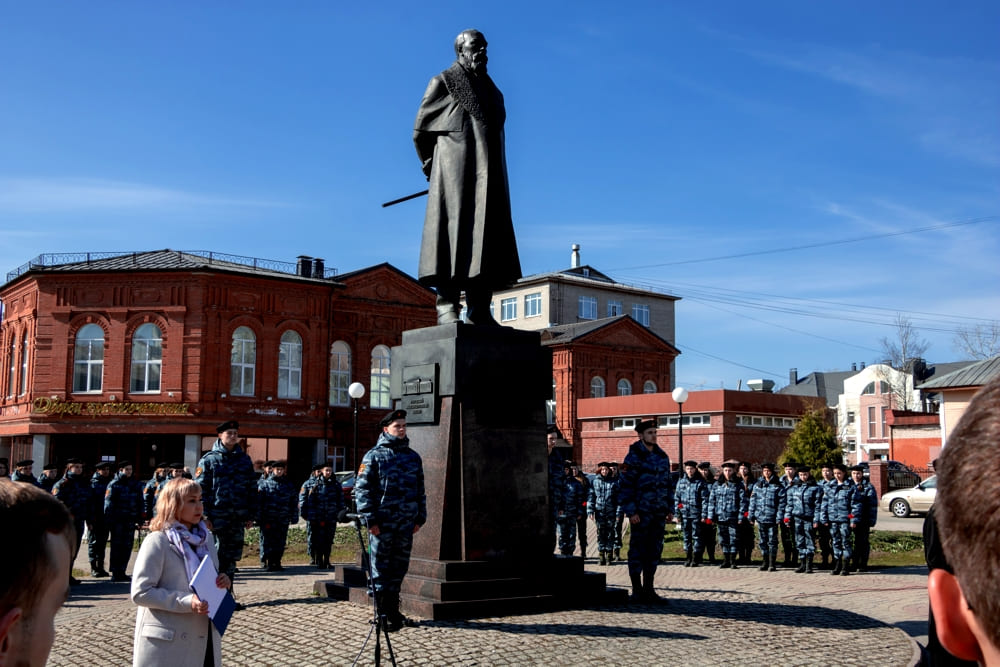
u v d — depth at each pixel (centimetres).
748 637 830
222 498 1030
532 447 991
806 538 1661
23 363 4247
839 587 1371
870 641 840
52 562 179
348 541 2247
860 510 1603
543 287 6419
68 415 3981
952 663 291
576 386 5297
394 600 821
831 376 9475
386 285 4659
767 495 1708
